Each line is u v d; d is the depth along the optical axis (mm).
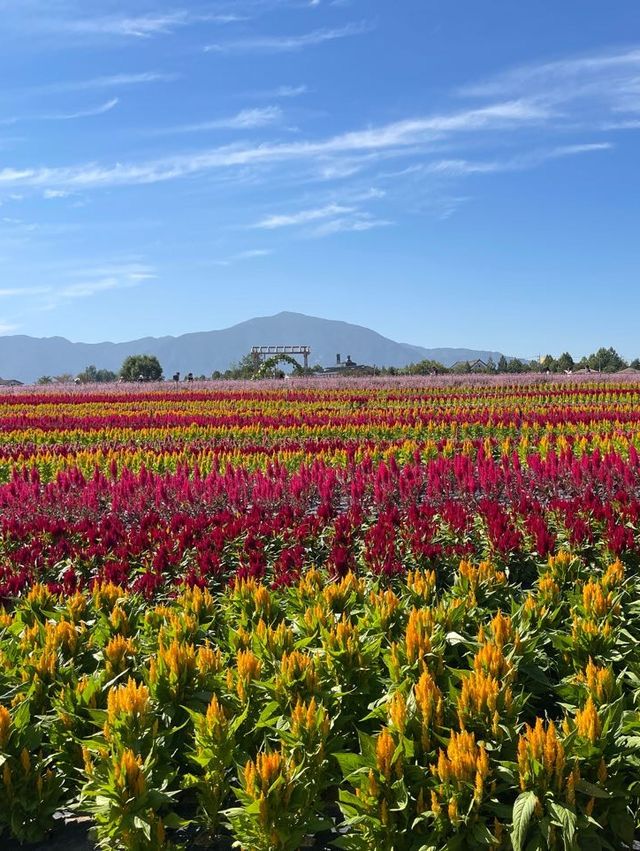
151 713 4164
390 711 3904
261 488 10023
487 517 7699
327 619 5082
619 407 25781
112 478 12664
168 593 6738
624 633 5016
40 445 18688
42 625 5500
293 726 3924
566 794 3426
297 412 26172
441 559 7141
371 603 5391
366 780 3527
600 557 6961
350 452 13484
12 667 4844
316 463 11203
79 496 10383
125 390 45000
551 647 5367
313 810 3777
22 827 3971
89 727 4281
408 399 31812
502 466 10617
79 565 7500
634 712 3973
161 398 34469
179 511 9930
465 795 3461
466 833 3439
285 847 3543
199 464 13656
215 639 5531
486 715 3863
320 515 8328
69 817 4266
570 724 3787
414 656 4480
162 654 4508
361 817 3475
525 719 4672
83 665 5109
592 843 3438
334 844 3559
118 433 20328
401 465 13672
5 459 15062
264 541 7820
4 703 4555
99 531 8086
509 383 41062
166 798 3639
